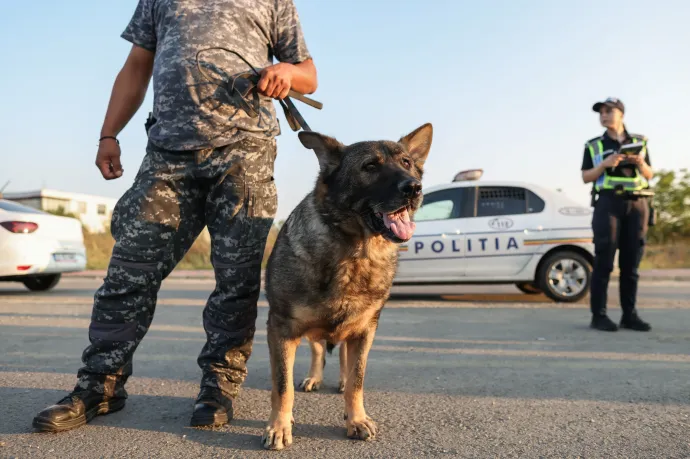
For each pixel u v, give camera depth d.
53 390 3.50
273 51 3.33
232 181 2.95
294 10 3.30
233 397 3.05
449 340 5.45
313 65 3.32
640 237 5.89
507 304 8.48
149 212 2.90
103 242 23.25
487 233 8.46
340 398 3.54
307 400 3.48
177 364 4.32
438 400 3.38
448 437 2.73
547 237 8.38
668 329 6.05
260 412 3.16
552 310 7.75
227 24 2.98
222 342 3.03
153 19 3.12
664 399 3.36
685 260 18.81
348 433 2.78
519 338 5.55
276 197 3.20
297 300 2.77
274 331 2.83
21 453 2.47
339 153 3.05
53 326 6.24
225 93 2.92
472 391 3.57
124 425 2.88
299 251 2.79
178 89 2.89
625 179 5.79
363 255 2.80
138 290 2.94
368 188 2.83
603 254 5.95
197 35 2.92
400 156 3.07
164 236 2.95
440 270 8.45
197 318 7.03
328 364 4.59
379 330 6.07
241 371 3.10
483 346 5.13
